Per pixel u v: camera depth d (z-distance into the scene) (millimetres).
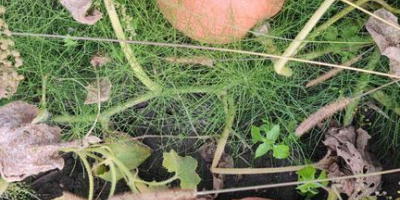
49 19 919
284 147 883
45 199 937
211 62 908
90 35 919
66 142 846
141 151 926
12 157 827
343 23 919
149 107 934
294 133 931
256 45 909
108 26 907
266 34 877
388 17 838
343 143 892
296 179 948
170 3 827
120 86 923
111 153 877
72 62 924
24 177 851
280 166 946
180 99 911
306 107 938
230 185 944
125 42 806
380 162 949
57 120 904
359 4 879
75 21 917
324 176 888
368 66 905
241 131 943
